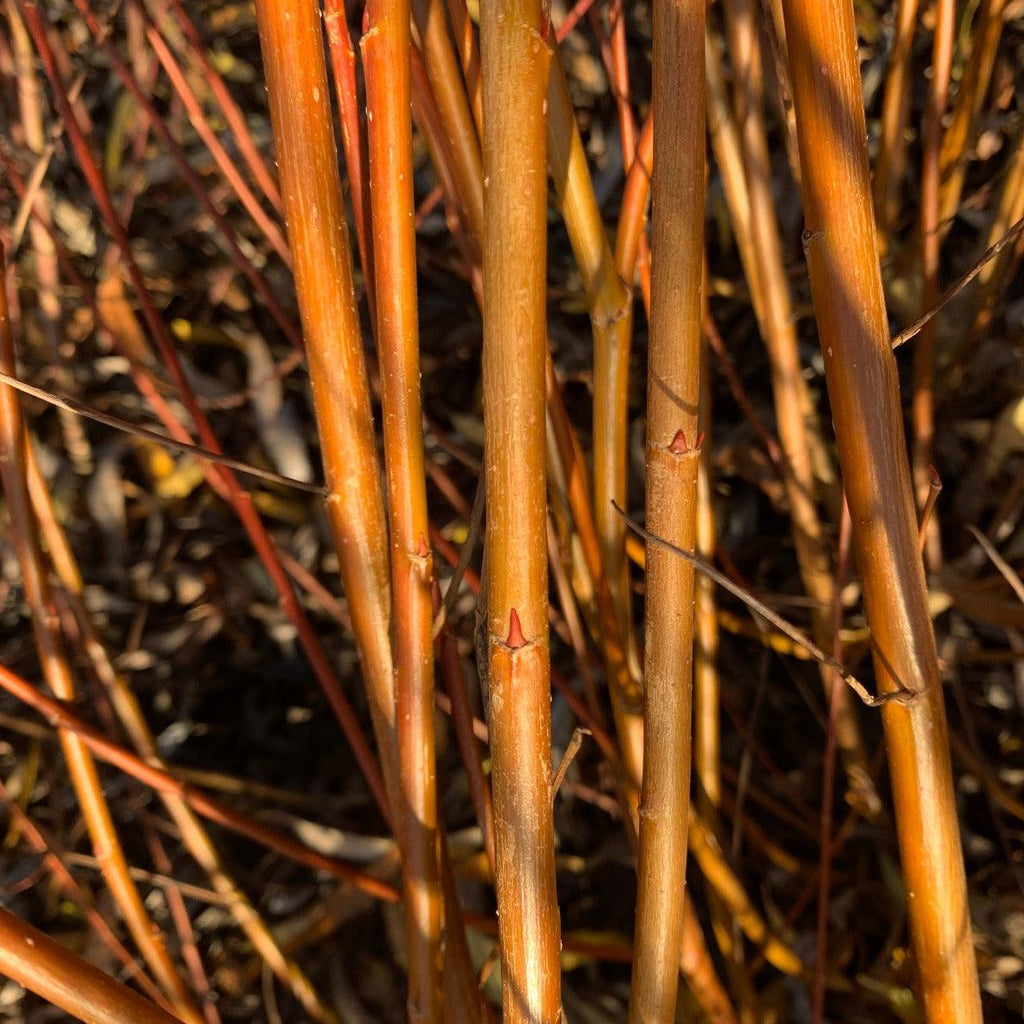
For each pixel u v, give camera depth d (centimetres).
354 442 39
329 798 62
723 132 47
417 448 39
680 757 38
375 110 36
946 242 60
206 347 68
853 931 52
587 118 66
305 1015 56
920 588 38
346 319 39
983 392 58
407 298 38
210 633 66
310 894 59
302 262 38
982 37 50
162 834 61
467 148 40
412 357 38
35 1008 56
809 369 62
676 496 37
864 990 51
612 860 57
